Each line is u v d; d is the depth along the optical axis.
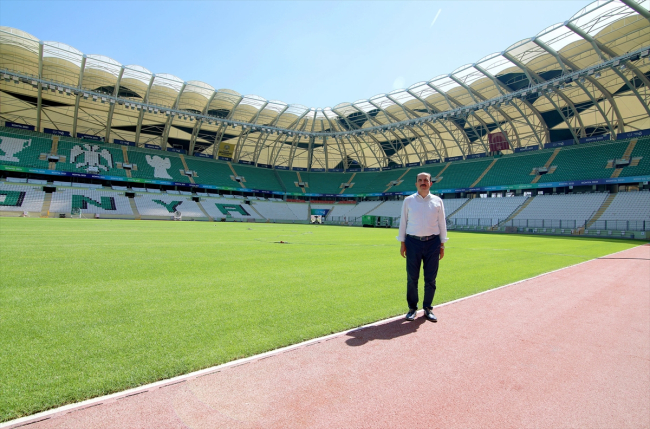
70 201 46.34
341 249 14.38
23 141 48.62
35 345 3.31
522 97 40.28
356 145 67.94
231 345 3.43
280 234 24.81
